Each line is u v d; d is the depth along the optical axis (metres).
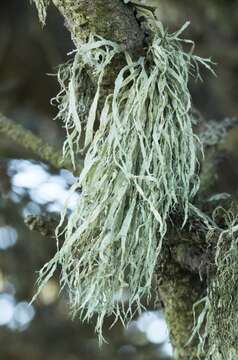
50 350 2.55
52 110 2.47
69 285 0.99
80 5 0.99
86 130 0.98
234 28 2.34
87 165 0.98
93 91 1.03
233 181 1.80
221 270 1.00
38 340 2.55
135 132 0.98
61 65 1.05
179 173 1.00
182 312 1.08
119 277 0.98
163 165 0.98
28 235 2.10
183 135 1.00
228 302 0.99
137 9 1.00
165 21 2.26
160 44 1.00
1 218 1.95
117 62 1.00
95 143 0.98
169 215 1.03
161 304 1.10
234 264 0.99
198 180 1.01
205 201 1.09
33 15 2.41
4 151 1.75
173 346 1.09
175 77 1.00
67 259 0.99
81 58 1.00
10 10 2.48
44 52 2.48
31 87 2.49
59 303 2.42
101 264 0.97
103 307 0.98
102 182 0.98
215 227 1.02
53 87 2.49
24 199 1.79
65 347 2.55
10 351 2.54
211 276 1.03
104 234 0.98
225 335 0.99
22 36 2.48
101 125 0.98
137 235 0.97
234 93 2.39
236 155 1.75
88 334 2.55
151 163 0.99
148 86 0.98
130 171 0.98
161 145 0.99
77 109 1.03
